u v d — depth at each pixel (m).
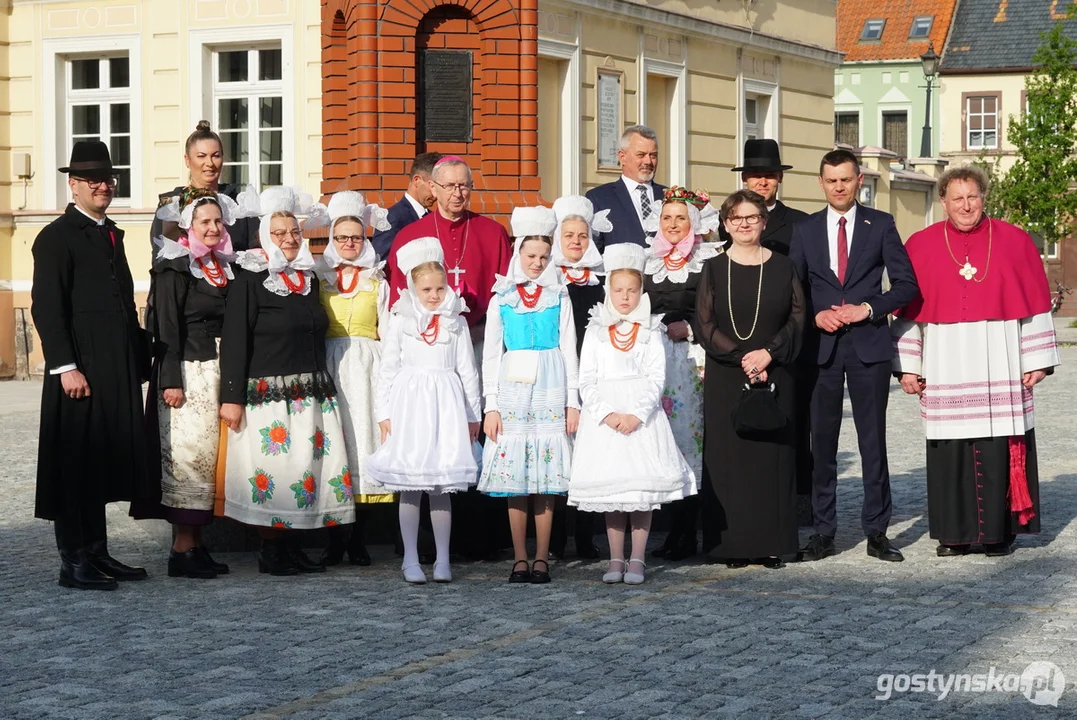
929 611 7.18
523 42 14.72
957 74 49.66
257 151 19.83
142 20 20.27
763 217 8.56
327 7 15.21
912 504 10.86
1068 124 33.94
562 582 8.09
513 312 8.16
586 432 8.05
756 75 24.27
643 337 8.12
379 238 9.45
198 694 5.77
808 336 8.86
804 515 10.01
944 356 8.84
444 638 6.67
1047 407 17.78
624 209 9.35
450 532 8.63
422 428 8.07
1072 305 48.81
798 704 5.60
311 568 8.47
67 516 7.97
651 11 21.39
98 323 8.00
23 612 7.30
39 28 20.92
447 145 14.53
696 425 8.93
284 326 8.22
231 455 8.23
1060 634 6.67
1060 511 10.39
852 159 8.85
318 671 6.11
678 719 5.42
